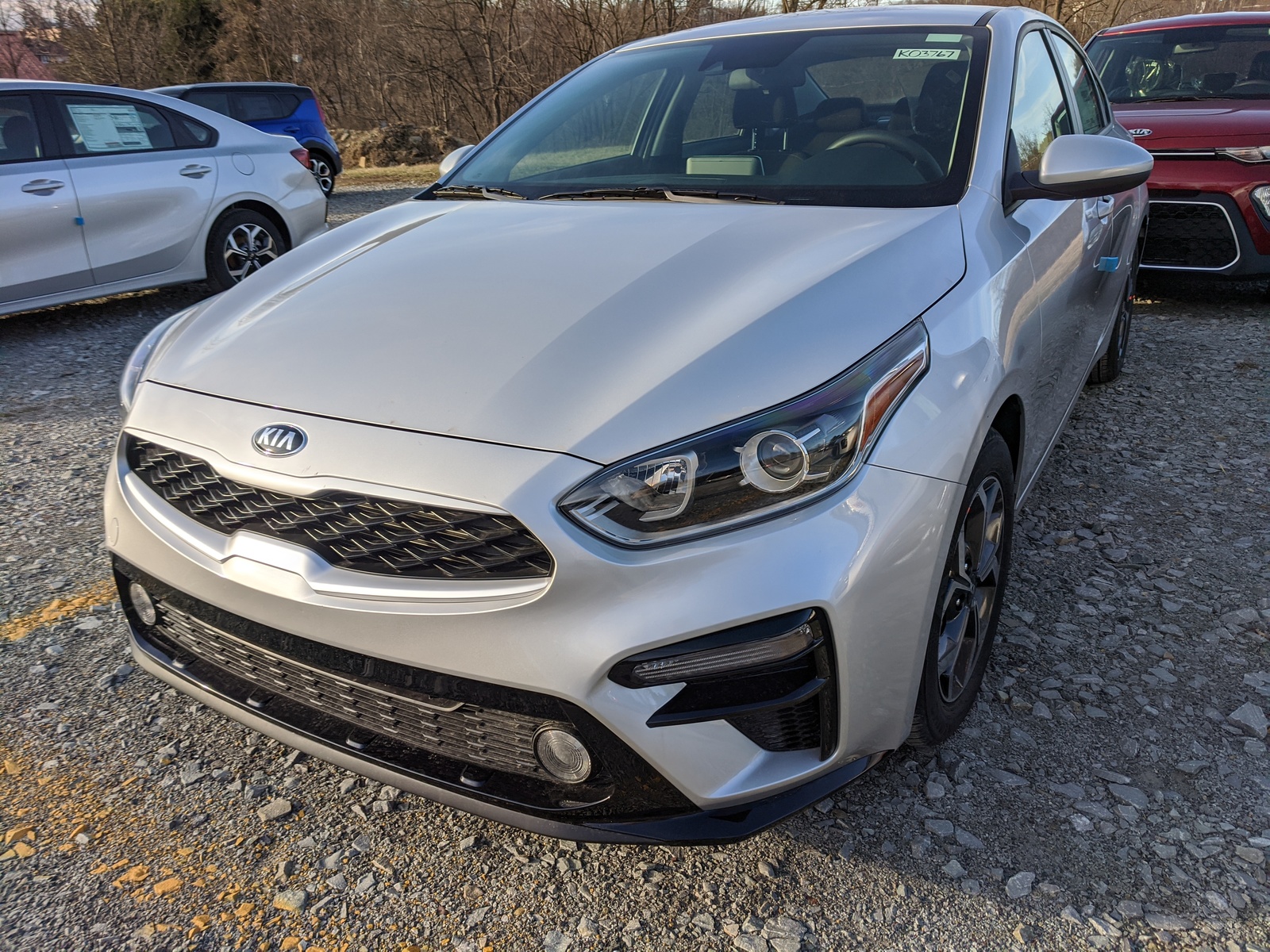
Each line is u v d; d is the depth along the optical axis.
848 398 1.62
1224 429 3.93
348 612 1.60
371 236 2.48
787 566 1.53
